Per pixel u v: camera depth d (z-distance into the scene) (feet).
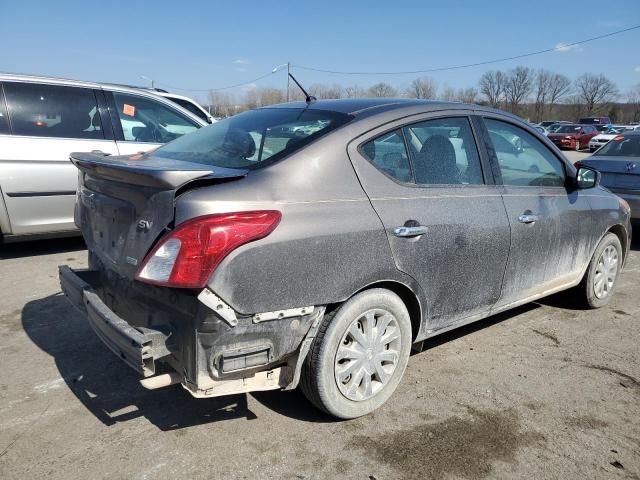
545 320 15.01
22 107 18.12
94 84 19.77
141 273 7.78
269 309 8.07
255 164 8.86
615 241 15.84
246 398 10.41
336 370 9.23
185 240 7.51
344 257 8.77
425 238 9.95
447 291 10.66
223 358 7.84
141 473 8.23
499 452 9.02
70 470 8.24
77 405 10.02
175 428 9.40
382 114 10.12
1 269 17.83
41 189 18.21
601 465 8.80
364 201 9.23
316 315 8.69
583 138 106.63
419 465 8.63
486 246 11.19
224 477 8.20
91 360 11.75
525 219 12.10
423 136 10.59
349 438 9.25
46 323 13.58
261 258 7.90
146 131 20.88
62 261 18.89
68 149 18.67
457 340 13.48
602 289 15.79
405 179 10.05
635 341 13.76
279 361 8.62
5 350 12.10
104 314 8.40
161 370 8.60
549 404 10.57
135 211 8.34
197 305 7.63
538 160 13.11
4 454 8.56
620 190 23.85
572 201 13.82
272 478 8.22
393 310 9.79
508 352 12.86
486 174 11.60
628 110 264.31
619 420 10.11
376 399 9.91
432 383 11.23
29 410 9.80
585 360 12.57
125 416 9.71
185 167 9.07
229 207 7.77
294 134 9.65
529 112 267.18
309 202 8.59
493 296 11.82
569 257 13.97
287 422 9.66
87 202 9.99
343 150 9.30
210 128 11.84
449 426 9.70
